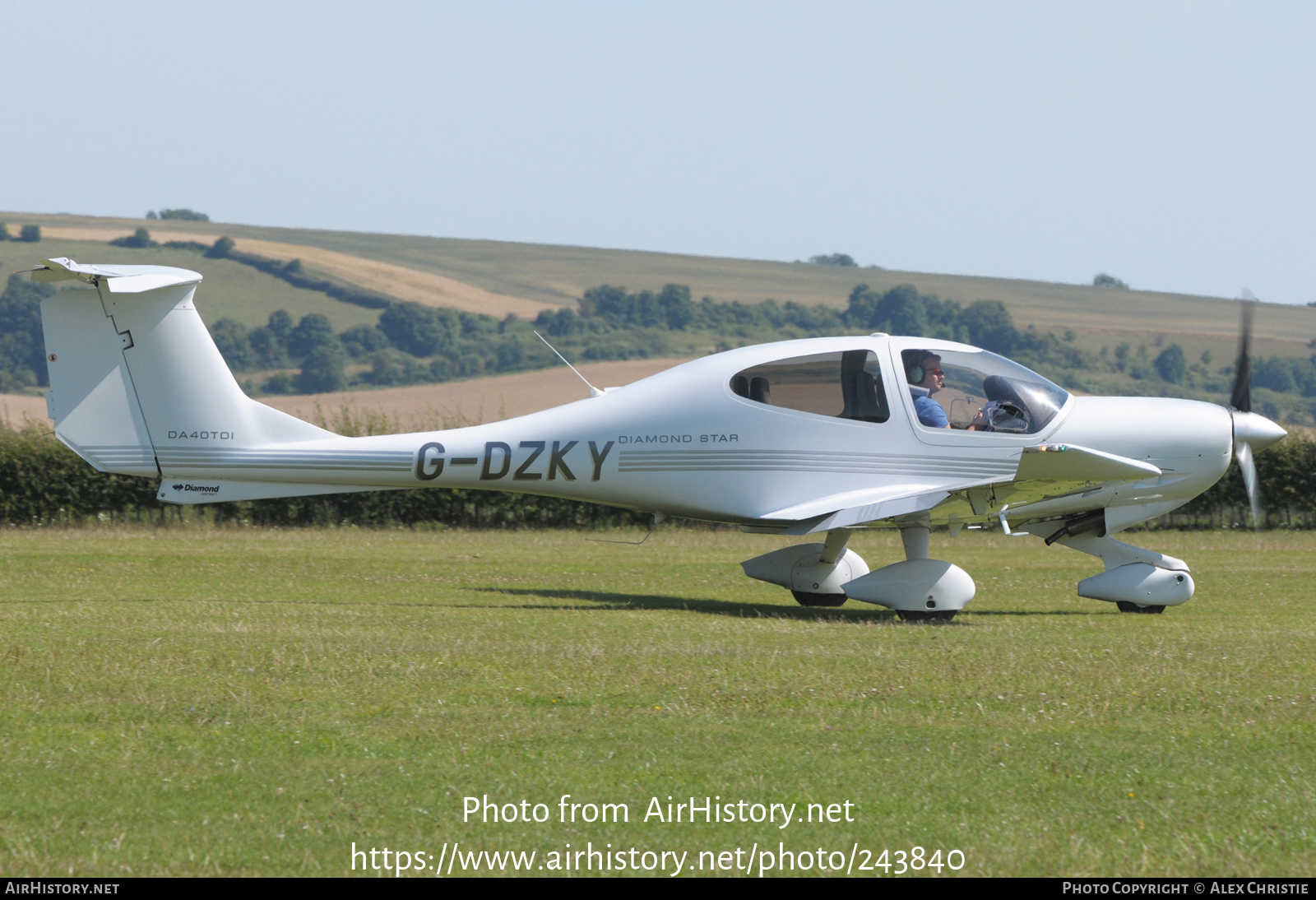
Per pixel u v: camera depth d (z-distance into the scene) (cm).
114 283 2683
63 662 1906
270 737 1481
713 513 2956
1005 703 1714
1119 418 3000
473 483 2942
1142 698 1750
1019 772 1377
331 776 1331
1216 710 1686
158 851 1112
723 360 2962
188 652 2017
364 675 1855
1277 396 18950
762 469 2902
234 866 1085
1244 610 3016
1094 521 3052
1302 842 1168
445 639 2209
